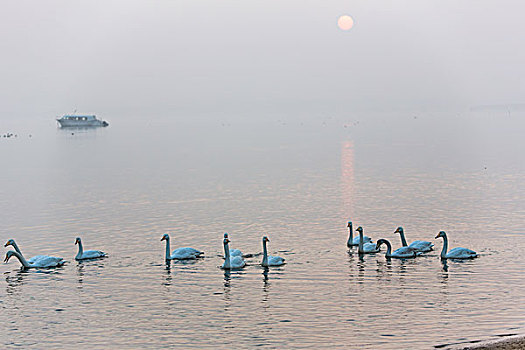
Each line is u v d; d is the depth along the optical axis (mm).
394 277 49000
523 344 34781
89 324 41062
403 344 36750
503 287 46094
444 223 68562
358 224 69188
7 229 70375
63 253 58938
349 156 152625
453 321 39969
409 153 156000
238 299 44844
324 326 39750
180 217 75312
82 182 111188
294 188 97938
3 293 47125
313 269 51531
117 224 71875
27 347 37875
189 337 38688
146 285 48312
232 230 67250
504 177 103438
